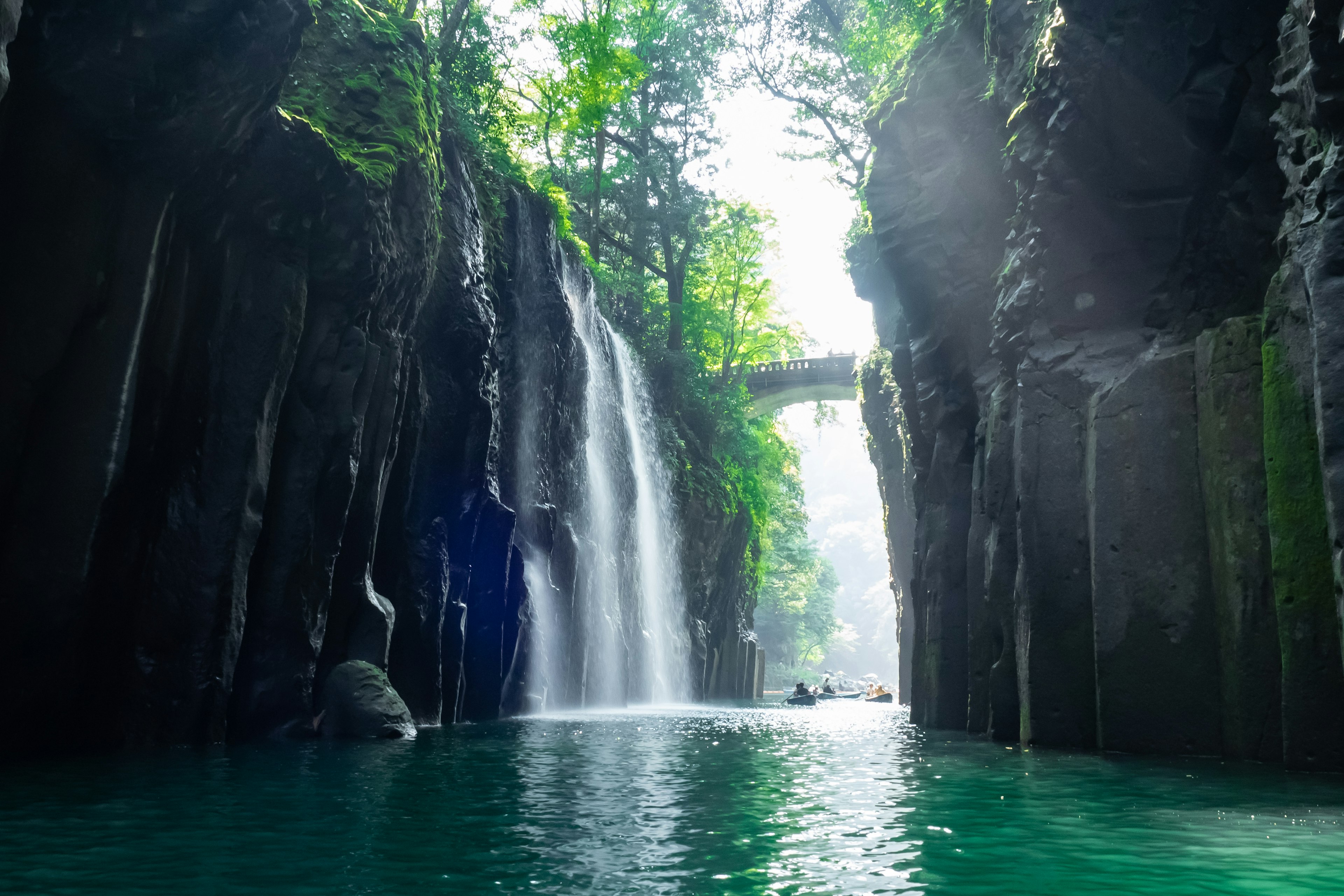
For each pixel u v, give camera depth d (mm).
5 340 11000
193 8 11102
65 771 10273
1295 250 11625
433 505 20281
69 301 11414
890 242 21922
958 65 21141
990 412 17766
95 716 12555
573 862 6234
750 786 10195
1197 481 13477
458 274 21344
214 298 13836
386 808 8266
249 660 14711
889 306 26578
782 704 43719
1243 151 14219
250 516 14055
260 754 12500
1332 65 10633
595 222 44594
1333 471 10266
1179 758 12766
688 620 44000
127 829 7137
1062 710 14422
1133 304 15188
